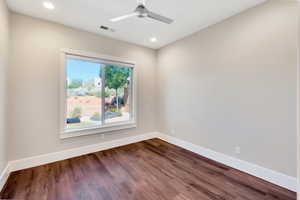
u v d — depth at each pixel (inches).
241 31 94.3
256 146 88.4
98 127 128.0
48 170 94.5
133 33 126.1
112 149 132.9
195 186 79.2
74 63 119.0
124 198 69.9
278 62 79.1
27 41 96.8
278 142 79.9
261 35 85.1
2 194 71.4
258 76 87.0
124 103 150.8
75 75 119.7
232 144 100.3
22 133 95.5
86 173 91.6
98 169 96.7
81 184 80.4
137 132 154.8
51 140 106.2
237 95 97.0
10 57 91.0
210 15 98.3
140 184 80.8
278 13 78.5
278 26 78.7
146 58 159.6
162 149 133.2
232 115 100.0
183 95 136.6
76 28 115.7
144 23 109.2
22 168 95.1
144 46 157.4
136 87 152.4
